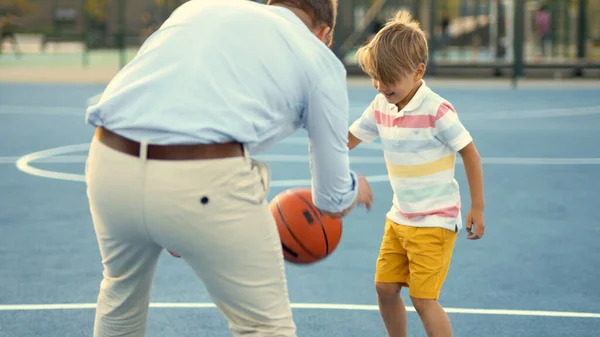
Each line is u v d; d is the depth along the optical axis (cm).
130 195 354
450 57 3203
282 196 452
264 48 371
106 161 362
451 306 633
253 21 376
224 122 352
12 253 778
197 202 351
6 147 1427
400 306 507
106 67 3212
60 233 855
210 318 601
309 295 656
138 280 396
